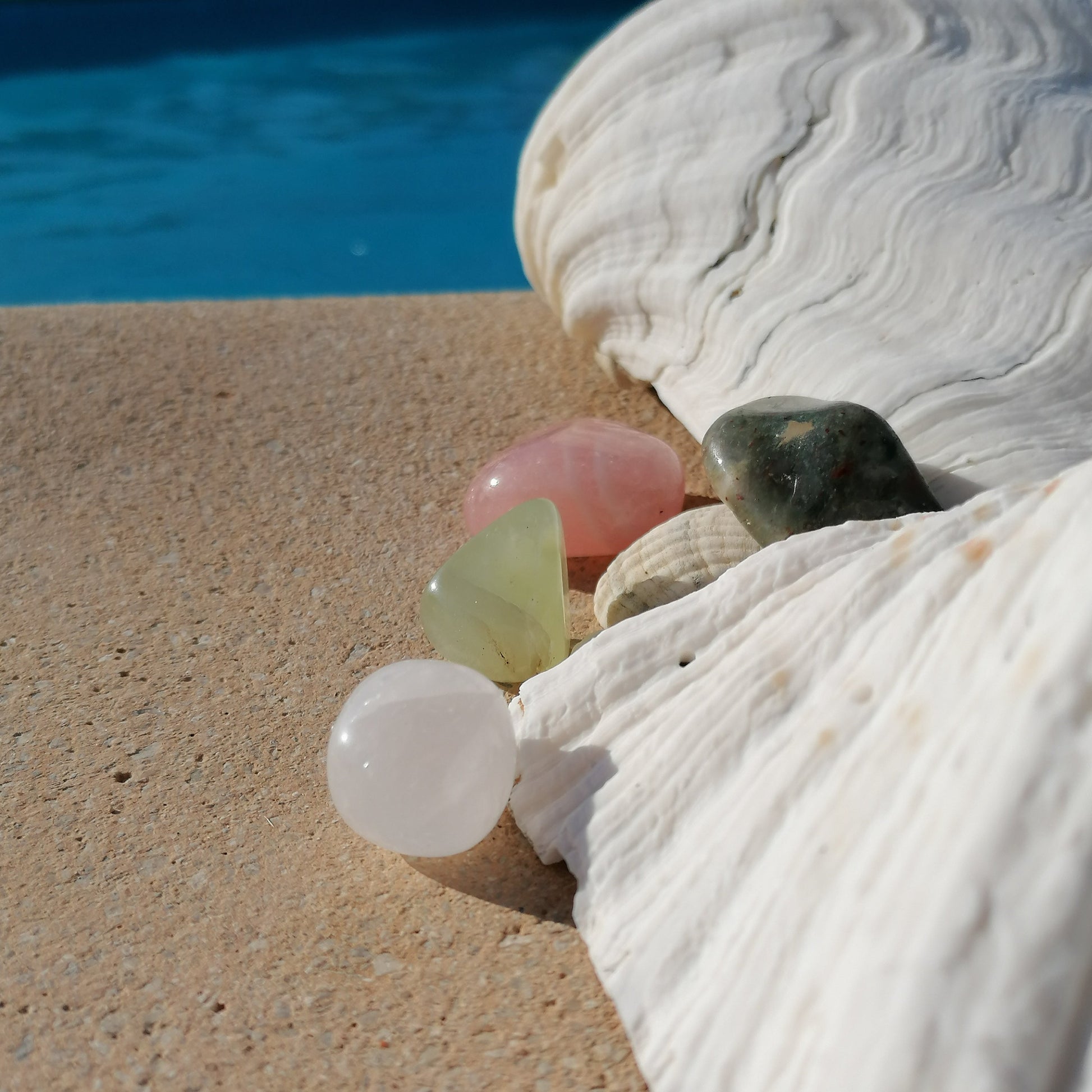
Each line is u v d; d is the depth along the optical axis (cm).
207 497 38
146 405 41
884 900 26
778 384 36
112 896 30
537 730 30
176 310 45
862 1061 26
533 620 33
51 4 138
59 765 32
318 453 39
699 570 33
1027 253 35
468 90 107
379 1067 28
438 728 29
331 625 34
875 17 37
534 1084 28
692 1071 27
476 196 86
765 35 37
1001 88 36
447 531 37
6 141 99
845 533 31
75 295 72
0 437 40
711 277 37
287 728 32
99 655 34
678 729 29
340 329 44
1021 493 29
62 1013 29
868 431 33
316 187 88
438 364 42
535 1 134
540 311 45
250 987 29
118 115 104
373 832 30
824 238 36
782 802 28
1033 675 27
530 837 30
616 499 35
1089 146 35
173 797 31
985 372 34
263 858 30
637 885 29
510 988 29
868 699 28
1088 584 27
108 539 37
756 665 29
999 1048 25
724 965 27
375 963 29
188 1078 28
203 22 131
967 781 26
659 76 38
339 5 137
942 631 28
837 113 37
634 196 38
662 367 38
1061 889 26
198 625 35
